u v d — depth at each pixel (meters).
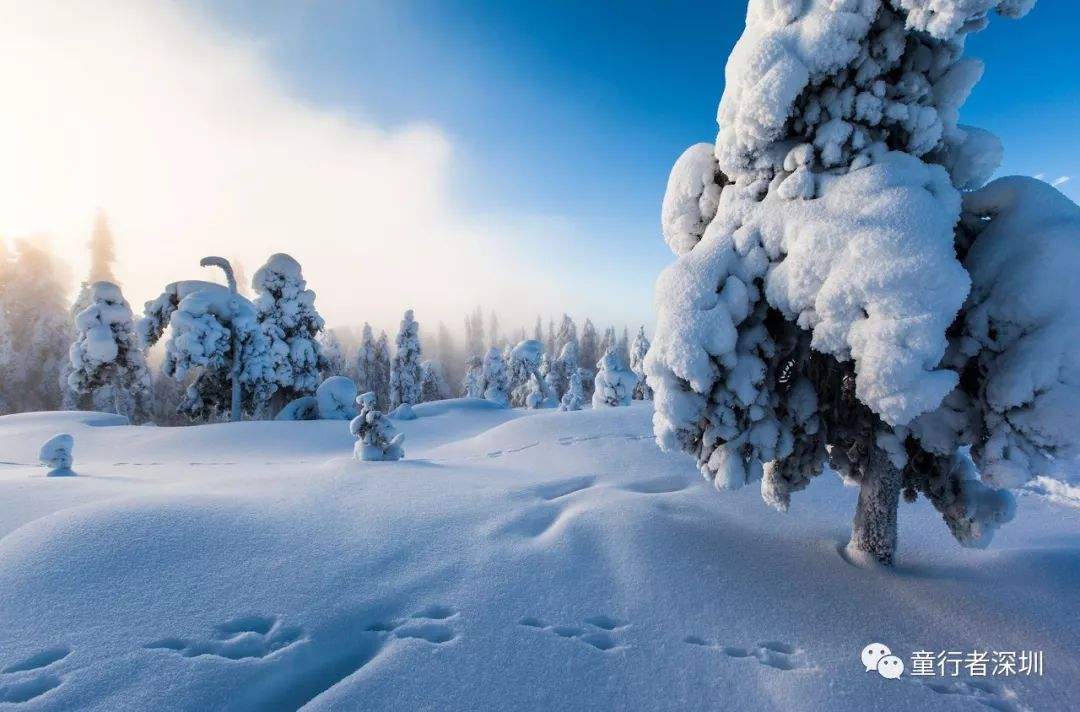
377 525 5.88
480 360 57.38
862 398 4.11
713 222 5.22
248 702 3.32
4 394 36.47
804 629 4.21
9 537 5.03
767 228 4.73
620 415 14.45
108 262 44.03
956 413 4.76
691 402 4.82
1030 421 4.07
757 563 5.29
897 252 3.93
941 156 4.85
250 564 4.85
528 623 4.16
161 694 3.28
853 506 7.17
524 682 3.51
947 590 4.82
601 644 3.95
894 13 4.40
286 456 16.11
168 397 45.06
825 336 4.24
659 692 3.47
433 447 17.77
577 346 73.81
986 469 4.41
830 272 4.19
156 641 3.78
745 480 4.98
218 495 6.70
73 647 3.67
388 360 61.22
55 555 4.66
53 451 9.38
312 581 4.62
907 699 3.45
